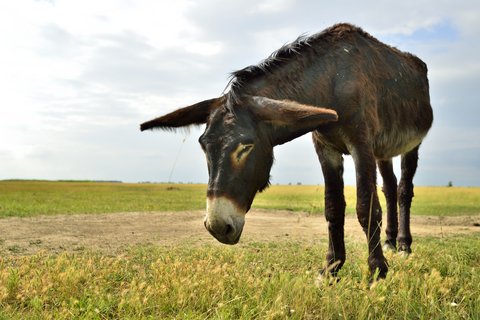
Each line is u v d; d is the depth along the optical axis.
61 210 16.09
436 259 6.12
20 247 7.74
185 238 9.16
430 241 8.66
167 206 19.78
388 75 5.50
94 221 12.44
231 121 4.00
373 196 4.68
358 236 9.48
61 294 4.40
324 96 4.70
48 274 4.86
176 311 3.99
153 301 4.10
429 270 5.48
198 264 5.21
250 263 6.14
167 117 4.32
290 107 3.87
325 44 4.95
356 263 5.70
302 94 4.58
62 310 3.92
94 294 4.35
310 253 7.00
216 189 3.80
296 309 3.76
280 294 3.93
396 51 6.36
